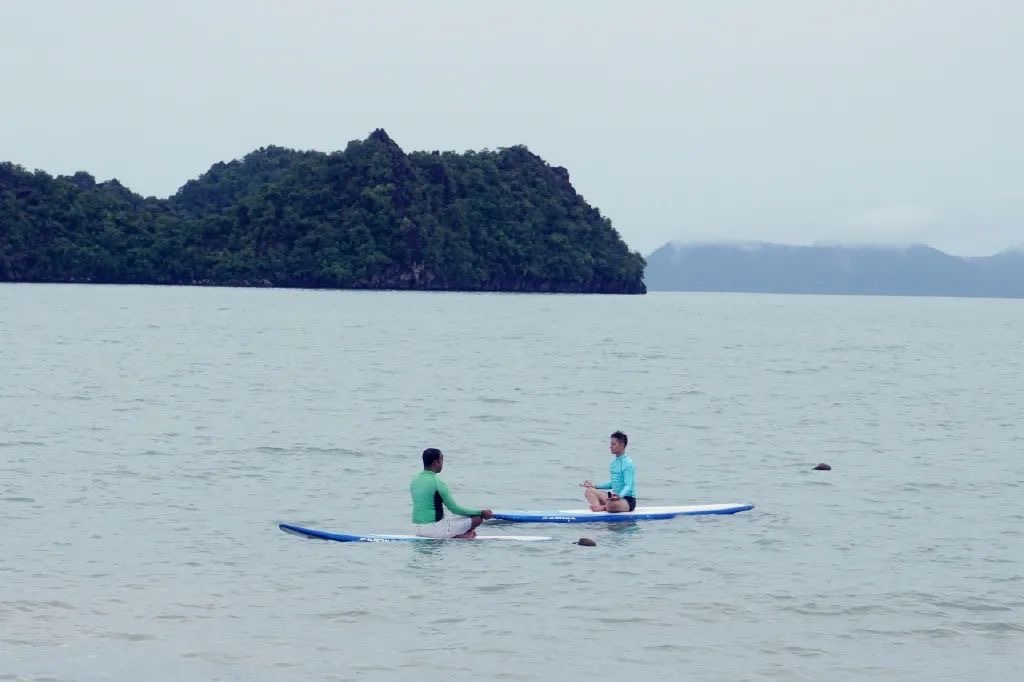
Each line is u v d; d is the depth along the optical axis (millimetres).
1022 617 17578
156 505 24672
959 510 25656
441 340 88500
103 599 17703
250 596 18141
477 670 15070
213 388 48719
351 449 33125
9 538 21234
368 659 15406
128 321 103375
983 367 72750
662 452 34344
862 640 16516
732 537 22859
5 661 14977
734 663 15492
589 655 15711
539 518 24328
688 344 92125
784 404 48312
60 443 32531
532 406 45531
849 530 23516
